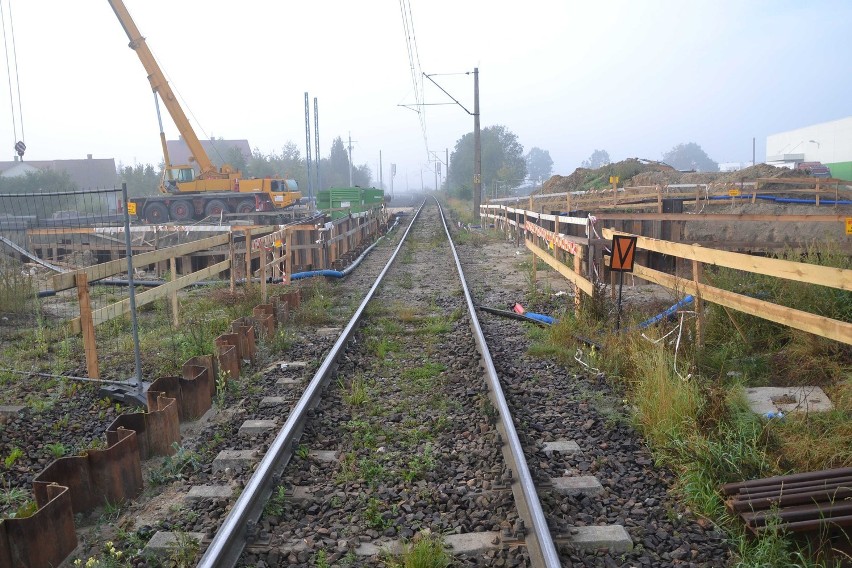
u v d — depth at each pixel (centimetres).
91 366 764
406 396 720
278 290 1378
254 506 455
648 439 574
